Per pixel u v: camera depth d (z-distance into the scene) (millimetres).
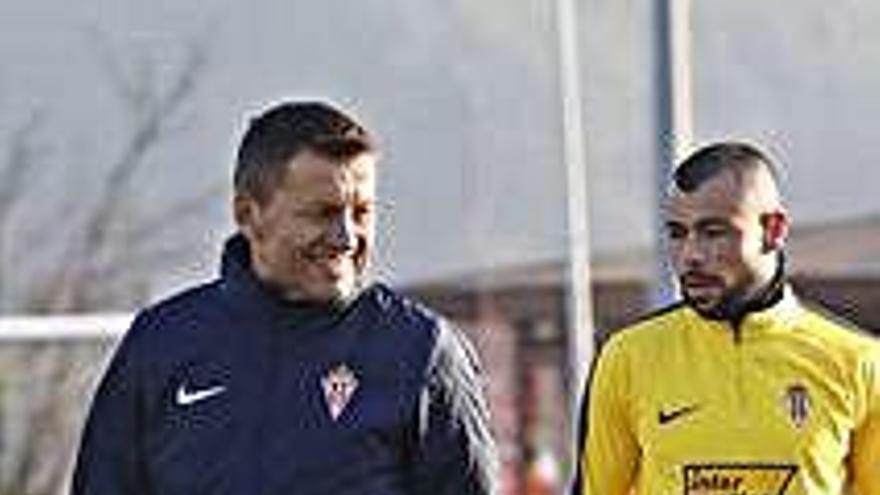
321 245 14586
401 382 14820
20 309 35750
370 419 14719
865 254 45719
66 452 34781
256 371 14820
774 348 19641
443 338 15023
